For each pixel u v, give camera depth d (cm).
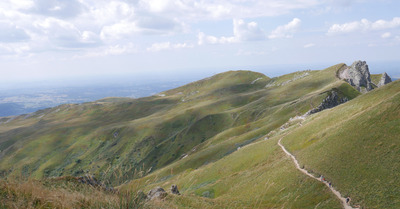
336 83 15325
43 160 18750
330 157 4512
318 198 3534
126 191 542
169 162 16338
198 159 11294
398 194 2856
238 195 5025
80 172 16875
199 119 19225
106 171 562
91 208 555
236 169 7469
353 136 4625
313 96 13850
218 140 13888
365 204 3012
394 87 6519
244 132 13775
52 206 562
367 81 18088
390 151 3631
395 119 4228
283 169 5144
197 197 2759
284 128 10338
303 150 5709
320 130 6494
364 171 3591
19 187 585
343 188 3500
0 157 19338
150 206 580
